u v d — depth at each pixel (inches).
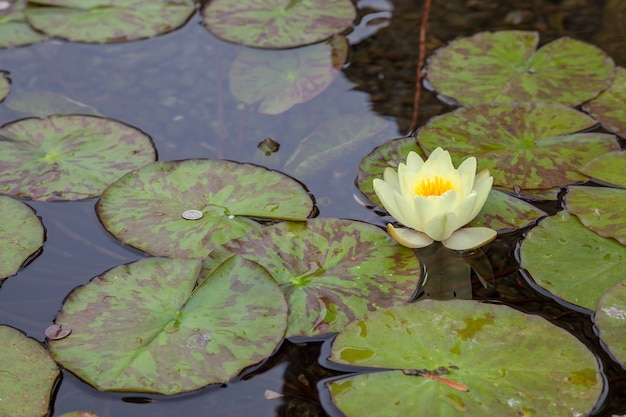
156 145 84.4
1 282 65.4
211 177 75.2
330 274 63.6
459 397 50.7
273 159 82.0
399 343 55.7
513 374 52.5
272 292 60.4
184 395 55.1
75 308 59.4
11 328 58.4
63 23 106.6
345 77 97.0
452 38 104.0
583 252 65.2
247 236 67.1
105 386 52.2
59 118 85.6
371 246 66.7
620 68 93.4
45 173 76.3
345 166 80.6
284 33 103.9
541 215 70.7
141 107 91.5
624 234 65.8
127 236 67.6
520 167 76.3
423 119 87.5
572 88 89.6
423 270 66.3
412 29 106.9
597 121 83.5
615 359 55.3
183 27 107.5
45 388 53.6
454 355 54.5
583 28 105.1
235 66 98.0
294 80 94.6
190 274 62.6
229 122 88.8
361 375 53.1
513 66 94.8
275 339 56.7
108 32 104.5
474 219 70.4
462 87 92.0
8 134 82.1
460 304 59.2
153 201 71.9
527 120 83.2
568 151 78.1
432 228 65.1
